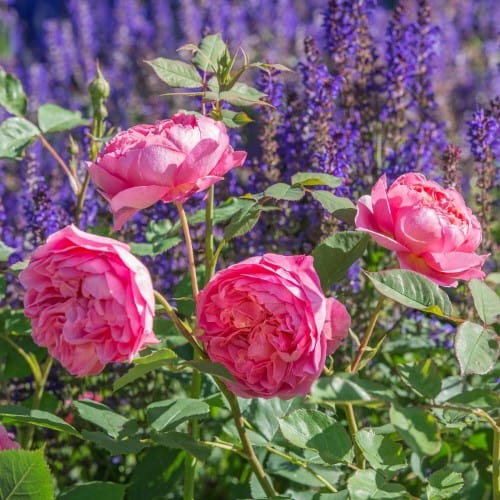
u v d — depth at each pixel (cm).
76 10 438
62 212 203
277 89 202
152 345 143
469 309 190
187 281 163
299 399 151
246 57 132
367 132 225
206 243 139
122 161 109
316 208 185
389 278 112
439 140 230
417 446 96
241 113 135
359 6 221
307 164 206
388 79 226
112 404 200
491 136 193
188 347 162
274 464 163
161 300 119
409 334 201
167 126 116
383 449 116
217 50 142
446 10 425
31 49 486
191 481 153
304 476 156
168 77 132
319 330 103
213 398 153
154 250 167
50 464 192
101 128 173
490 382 152
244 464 191
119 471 194
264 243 204
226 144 116
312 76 211
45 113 177
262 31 431
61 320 106
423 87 231
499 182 213
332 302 109
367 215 116
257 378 108
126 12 430
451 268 112
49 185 236
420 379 110
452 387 156
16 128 173
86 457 197
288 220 202
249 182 207
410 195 115
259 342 106
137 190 108
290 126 209
